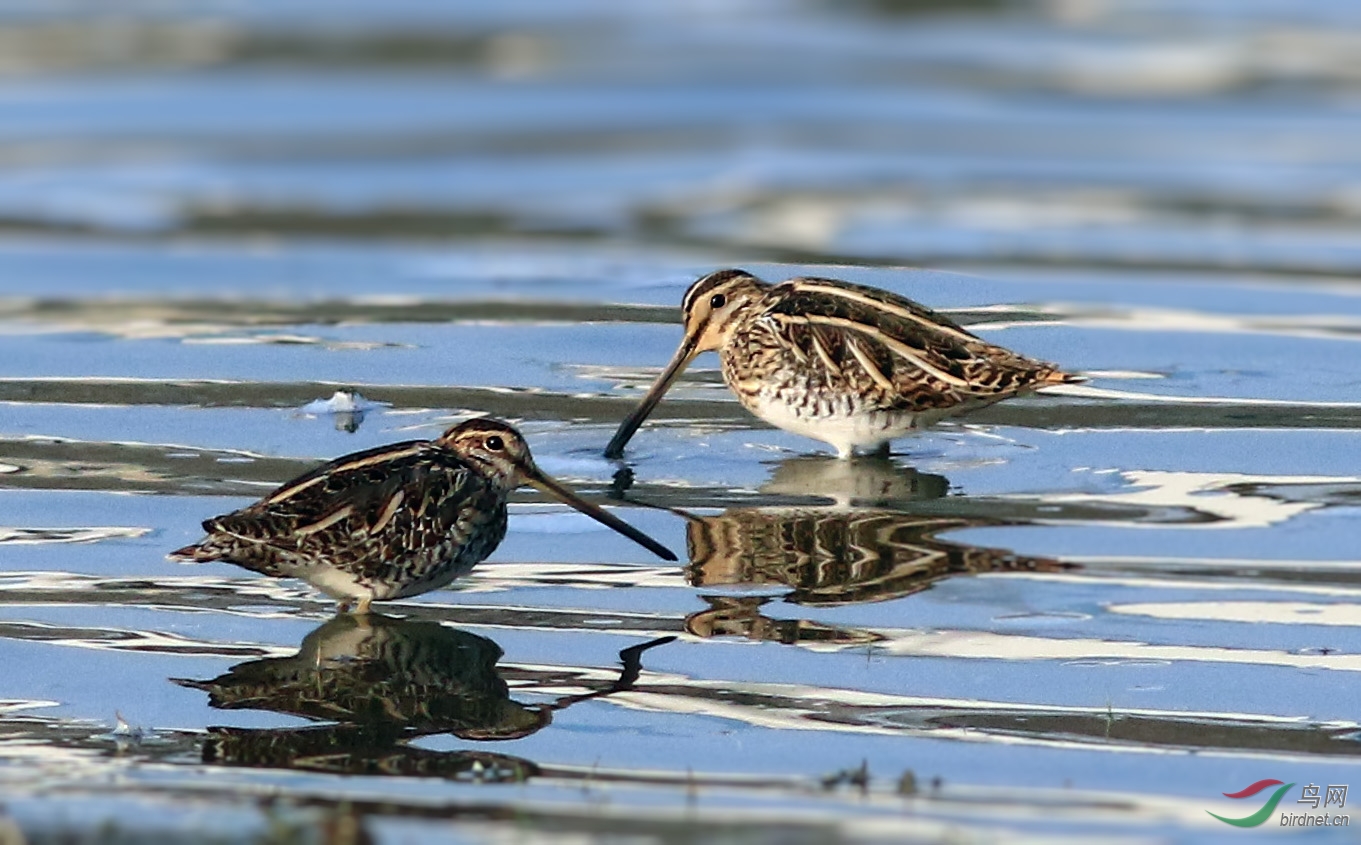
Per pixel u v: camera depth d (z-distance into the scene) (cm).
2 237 2419
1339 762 1048
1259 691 1138
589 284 2139
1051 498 1465
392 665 1183
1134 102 3262
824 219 2495
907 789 1007
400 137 3047
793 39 3806
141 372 1781
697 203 2611
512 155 2934
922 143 2989
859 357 1541
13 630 1227
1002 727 1092
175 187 2723
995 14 4012
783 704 1127
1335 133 3034
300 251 2344
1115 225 2450
